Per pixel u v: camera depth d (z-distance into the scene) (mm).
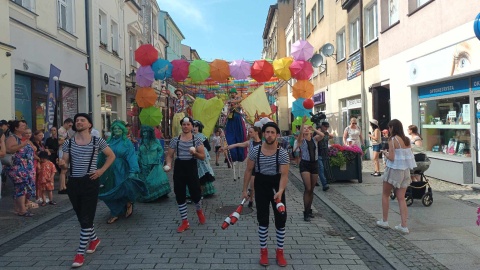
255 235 5871
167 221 6707
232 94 10688
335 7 19391
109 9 18078
